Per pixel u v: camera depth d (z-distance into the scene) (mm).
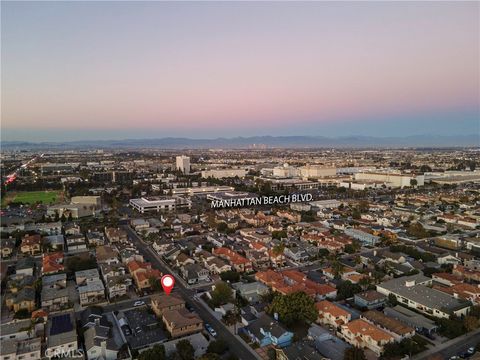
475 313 97625
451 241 168625
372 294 112125
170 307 102750
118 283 118562
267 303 109750
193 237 190625
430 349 85875
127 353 85000
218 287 112750
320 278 128750
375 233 184375
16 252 168000
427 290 113812
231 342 90625
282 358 80625
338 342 87625
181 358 80062
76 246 168625
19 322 97625
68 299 113625
